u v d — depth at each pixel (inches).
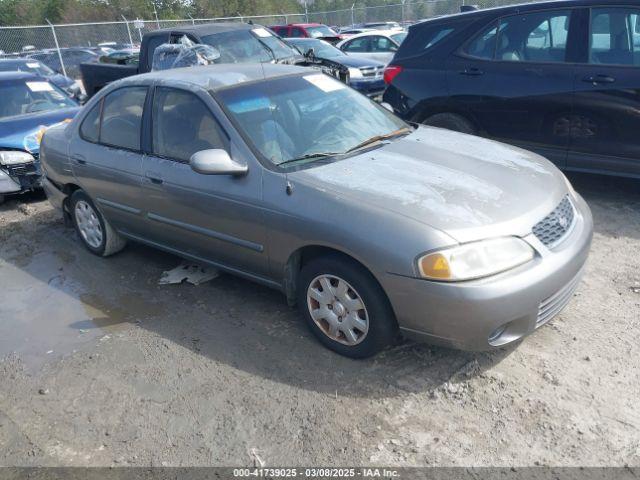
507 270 113.2
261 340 143.3
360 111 169.0
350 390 122.3
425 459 103.3
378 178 130.6
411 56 250.1
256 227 138.5
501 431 108.2
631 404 112.2
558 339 133.9
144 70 374.6
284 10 1756.9
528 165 143.9
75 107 313.4
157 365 136.9
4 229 243.0
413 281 112.5
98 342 149.3
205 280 178.4
